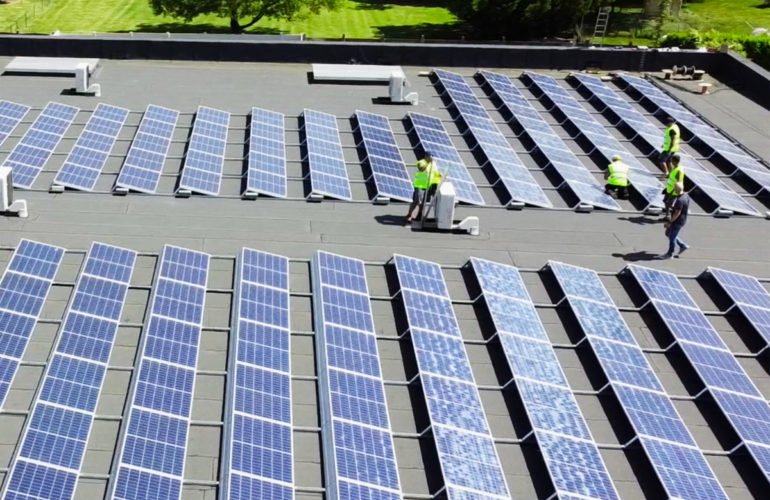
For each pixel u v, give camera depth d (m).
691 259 25.30
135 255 22.73
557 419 17.98
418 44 41.66
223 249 23.92
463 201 27.47
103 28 84.12
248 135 32.19
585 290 22.55
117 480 15.14
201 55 40.62
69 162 27.92
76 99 34.94
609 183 28.56
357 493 15.69
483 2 70.00
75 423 16.56
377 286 22.59
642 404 18.56
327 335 19.78
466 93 37.91
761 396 19.22
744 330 21.95
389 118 35.03
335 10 79.62
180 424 16.89
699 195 29.34
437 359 19.47
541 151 31.84
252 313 20.34
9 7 91.38
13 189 26.30
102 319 19.77
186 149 30.59
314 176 28.20
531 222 26.86
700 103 39.09
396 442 17.52
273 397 17.86
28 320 19.62
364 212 26.83
